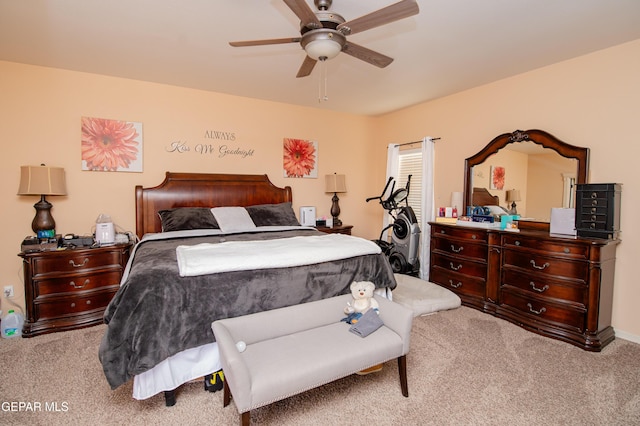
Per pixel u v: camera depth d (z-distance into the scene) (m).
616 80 2.71
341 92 4.02
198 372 1.90
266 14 2.23
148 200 3.62
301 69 2.37
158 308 1.76
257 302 2.06
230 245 2.52
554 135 3.11
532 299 2.85
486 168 3.66
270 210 4.02
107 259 3.04
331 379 1.64
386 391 1.97
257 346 1.77
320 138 4.89
